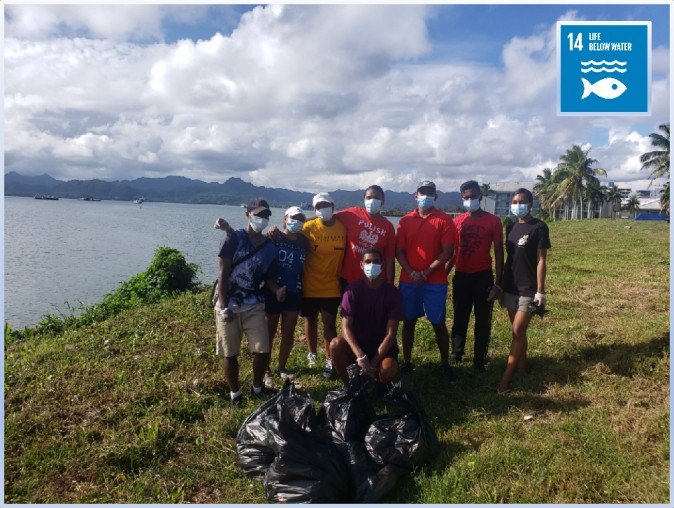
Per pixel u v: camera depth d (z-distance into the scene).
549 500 3.70
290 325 5.94
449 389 5.78
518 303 5.68
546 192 71.56
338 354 5.16
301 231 5.93
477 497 3.75
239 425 4.86
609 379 5.70
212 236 49.34
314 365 6.46
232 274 5.28
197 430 4.80
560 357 6.48
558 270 13.12
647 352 6.09
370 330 5.23
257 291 5.36
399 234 6.18
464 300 6.45
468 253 6.29
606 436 4.47
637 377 5.62
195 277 15.78
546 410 5.09
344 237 5.94
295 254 5.79
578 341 6.85
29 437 4.60
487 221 6.21
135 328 7.98
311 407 4.36
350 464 3.91
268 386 5.86
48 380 5.77
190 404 5.26
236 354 5.33
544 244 5.50
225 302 5.20
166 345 7.10
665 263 13.50
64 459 4.32
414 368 6.41
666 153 49.78
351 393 4.48
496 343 7.25
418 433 4.20
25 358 6.71
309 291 6.00
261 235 5.41
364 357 4.84
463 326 6.54
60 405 5.18
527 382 5.81
